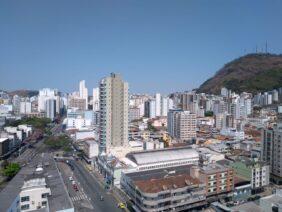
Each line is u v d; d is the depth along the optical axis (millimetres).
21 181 144125
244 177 173625
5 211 107125
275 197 122500
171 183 139375
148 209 129125
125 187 160500
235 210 127812
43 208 123000
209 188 149000
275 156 190875
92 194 165875
